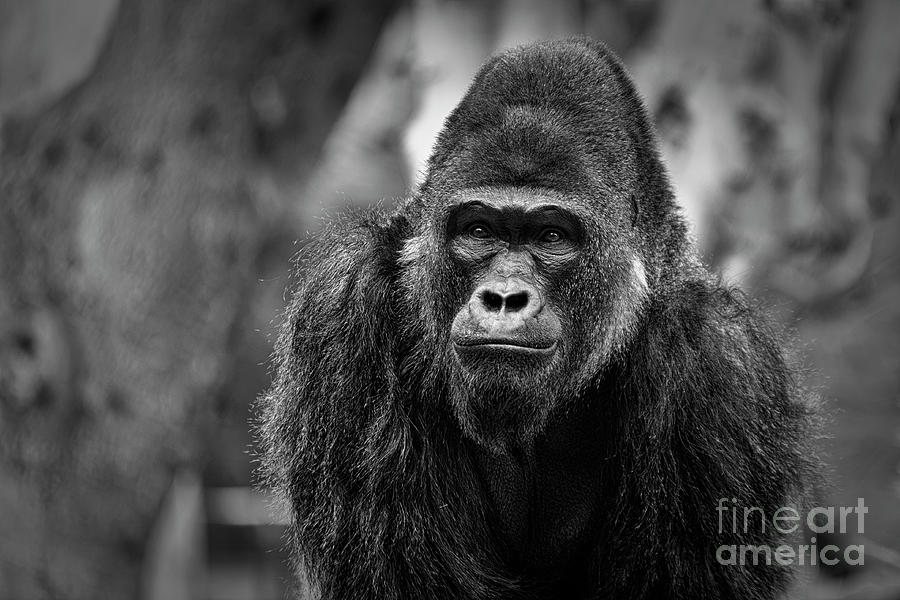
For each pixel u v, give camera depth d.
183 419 26.23
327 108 27.44
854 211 29.27
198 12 25.45
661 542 15.34
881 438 24.89
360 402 15.56
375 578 15.35
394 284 15.92
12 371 25.66
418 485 15.46
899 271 29.58
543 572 16.42
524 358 14.23
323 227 17.14
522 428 14.67
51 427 25.80
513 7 27.98
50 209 25.55
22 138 25.91
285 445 16.23
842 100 29.17
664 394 15.32
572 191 14.62
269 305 31.66
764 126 26.31
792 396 16.55
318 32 26.31
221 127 26.03
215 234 26.06
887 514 24.25
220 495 34.16
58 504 25.94
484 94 15.12
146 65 25.69
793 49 26.64
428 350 15.45
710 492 15.23
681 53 26.34
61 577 26.05
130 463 25.95
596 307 15.02
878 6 28.53
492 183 14.67
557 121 14.80
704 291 16.05
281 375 16.69
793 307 26.38
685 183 25.88
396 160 38.53
